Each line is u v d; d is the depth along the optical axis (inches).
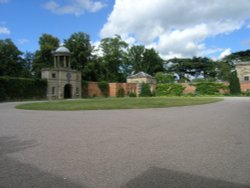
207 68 3782.0
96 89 2637.8
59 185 179.8
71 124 486.6
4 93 1700.3
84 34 2810.0
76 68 2716.5
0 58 2603.3
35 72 2736.2
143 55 4023.1
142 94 2923.2
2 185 179.6
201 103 1129.4
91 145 302.5
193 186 177.3
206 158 244.1
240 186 177.3
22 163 231.9
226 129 414.6
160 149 280.5
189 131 397.4
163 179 190.5
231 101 1347.2
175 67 3991.1
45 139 340.8
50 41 2832.2
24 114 698.2
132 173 203.5
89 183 183.3
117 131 401.7
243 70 2869.1
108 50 3248.0
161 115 645.3
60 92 2170.3
